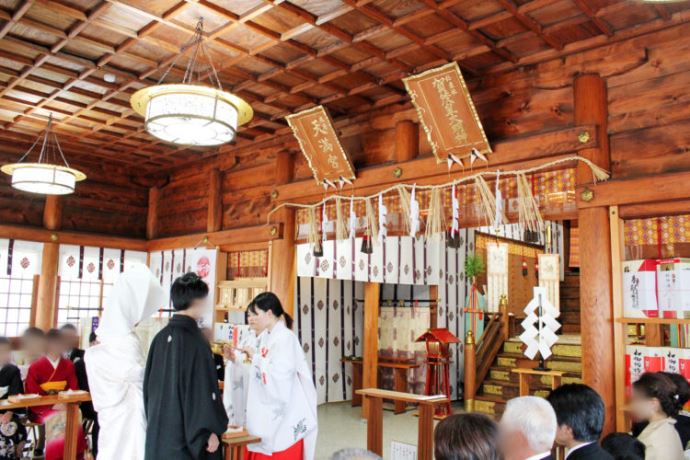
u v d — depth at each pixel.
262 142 7.10
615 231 4.15
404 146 5.46
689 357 3.82
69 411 4.35
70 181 6.20
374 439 4.54
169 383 3.01
